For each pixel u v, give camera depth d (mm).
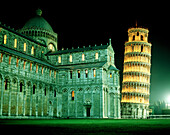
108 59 100312
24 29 109125
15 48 89438
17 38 90875
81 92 93188
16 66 73250
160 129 25656
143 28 137375
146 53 132125
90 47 106500
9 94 69250
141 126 31344
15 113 71688
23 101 75562
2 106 66312
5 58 68562
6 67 68562
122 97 128125
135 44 132250
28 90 78438
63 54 107000
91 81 91875
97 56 101250
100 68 91062
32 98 80000
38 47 104438
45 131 22062
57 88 96188
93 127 28594
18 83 73375
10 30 86750
